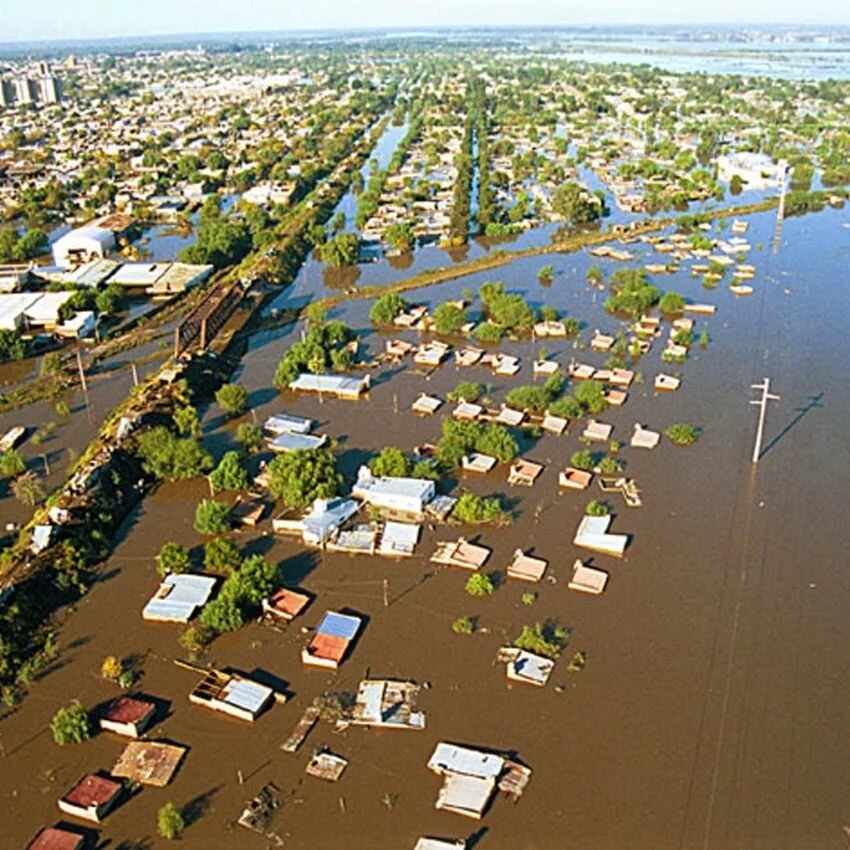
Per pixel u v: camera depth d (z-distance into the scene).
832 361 103.81
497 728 53.19
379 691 55.91
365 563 68.44
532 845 45.97
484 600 64.06
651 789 48.97
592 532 70.44
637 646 59.38
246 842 46.56
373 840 46.50
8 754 52.28
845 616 61.81
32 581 64.75
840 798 48.22
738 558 68.06
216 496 78.50
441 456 81.19
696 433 86.44
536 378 100.81
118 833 47.22
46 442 89.50
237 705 54.47
